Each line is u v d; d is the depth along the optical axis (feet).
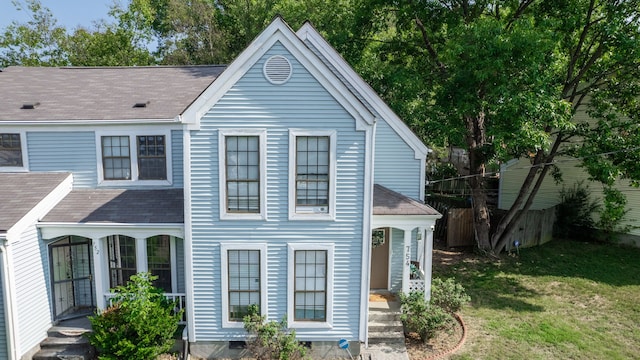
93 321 32.09
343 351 34.37
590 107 58.23
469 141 59.98
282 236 32.76
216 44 111.24
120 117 40.01
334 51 42.68
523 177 71.26
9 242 30.91
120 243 39.50
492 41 44.73
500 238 62.44
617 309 43.68
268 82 31.04
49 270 35.88
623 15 46.98
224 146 31.58
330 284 33.35
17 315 31.96
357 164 31.99
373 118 31.17
